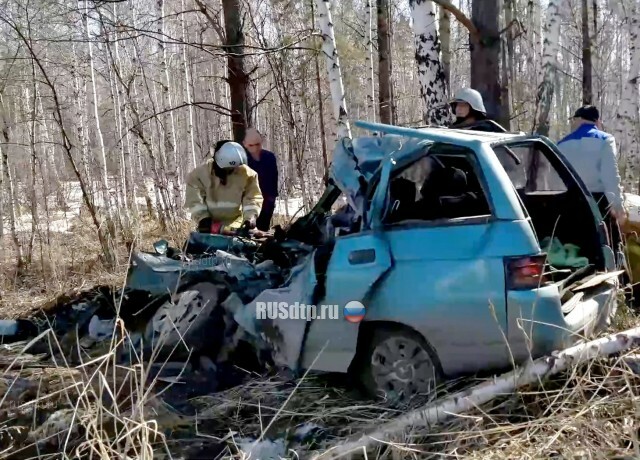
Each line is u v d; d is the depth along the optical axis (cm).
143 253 463
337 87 671
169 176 1318
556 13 739
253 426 359
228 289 421
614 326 411
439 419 324
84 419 304
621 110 1149
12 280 862
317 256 385
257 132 688
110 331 473
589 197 425
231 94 831
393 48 2219
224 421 366
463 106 554
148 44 1764
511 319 331
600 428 305
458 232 347
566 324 336
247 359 419
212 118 2089
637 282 483
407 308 352
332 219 415
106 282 766
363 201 376
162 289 442
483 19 682
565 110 2342
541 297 329
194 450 331
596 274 407
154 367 417
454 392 348
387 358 369
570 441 303
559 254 426
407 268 355
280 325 393
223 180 526
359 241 369
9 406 357
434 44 683
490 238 338
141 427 291
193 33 1655
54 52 1606
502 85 705
